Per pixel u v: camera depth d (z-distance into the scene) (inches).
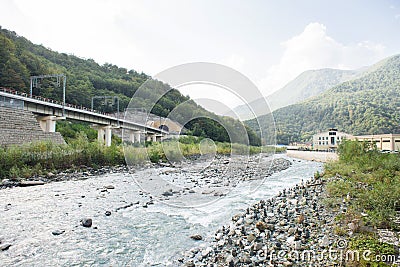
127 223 270.5
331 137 2444.6
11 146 603.5
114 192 414.9
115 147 779.4
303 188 446.3
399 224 228.2
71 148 682.2
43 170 573.3
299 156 1675.7
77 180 534.9
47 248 211.3
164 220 279.3
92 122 1368.1
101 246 215.8
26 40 2551.7
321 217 270.7
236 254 191.6
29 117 877.8
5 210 312.7
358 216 243.1
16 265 183.0
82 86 2074.3
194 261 185.6
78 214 299.7
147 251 206.4
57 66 2365.9
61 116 1154.7
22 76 1608.0
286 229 238.2
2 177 498.9
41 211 310.3
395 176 431.5
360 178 470.9
